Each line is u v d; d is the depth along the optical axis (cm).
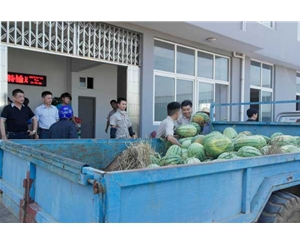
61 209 200
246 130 512
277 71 1301
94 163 384
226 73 1052
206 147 320
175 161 305
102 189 156
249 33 940
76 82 1078
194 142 361
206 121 525
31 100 975
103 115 1155
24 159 250
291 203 260
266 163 250
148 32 770
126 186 163
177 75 873
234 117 1071
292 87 1408
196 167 196
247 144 320
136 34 761
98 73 1134
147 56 772
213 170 206
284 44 1196
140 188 172
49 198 217
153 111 802
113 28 712
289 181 274
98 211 157
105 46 698
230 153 304
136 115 766
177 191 190
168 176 180
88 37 664
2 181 301
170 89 857
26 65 959
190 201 197
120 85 1181
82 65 995
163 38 816
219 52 995
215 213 213
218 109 1033
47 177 220
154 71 806
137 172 167
